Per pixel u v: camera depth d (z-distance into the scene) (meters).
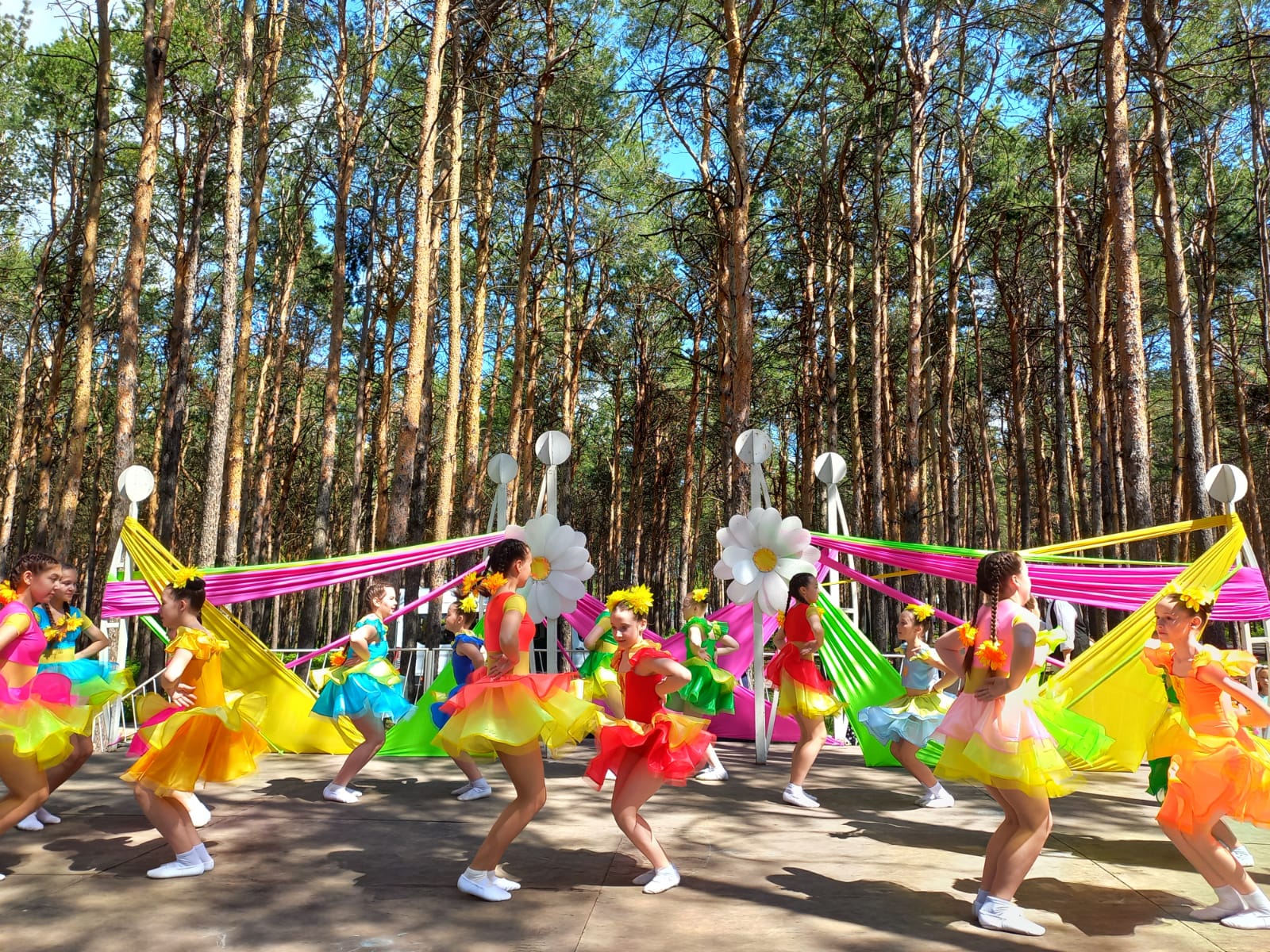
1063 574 8.42
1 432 31.06
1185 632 4.27
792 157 23.50
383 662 6.94
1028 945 3.71
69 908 4.18
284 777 7.65
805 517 25.58
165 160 24.38
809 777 7.87
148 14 14.66
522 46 20.84
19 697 4.67
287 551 38.81
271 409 29.19
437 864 4.98
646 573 40.03
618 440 35.34
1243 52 17.48
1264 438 33.00
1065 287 26.38
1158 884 4.62
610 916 4.08
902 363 28.09
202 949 3.66
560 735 4.31
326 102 21.61
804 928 3.91
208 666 4.81
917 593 23.70
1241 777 3.97
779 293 28.91
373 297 28.91
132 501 8.86
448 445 18.25
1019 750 3.85
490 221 23.56
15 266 28.95
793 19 20.33
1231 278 24.48
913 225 18.17
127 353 13.71
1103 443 23.03
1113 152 11.16
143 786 4.65
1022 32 18.67
